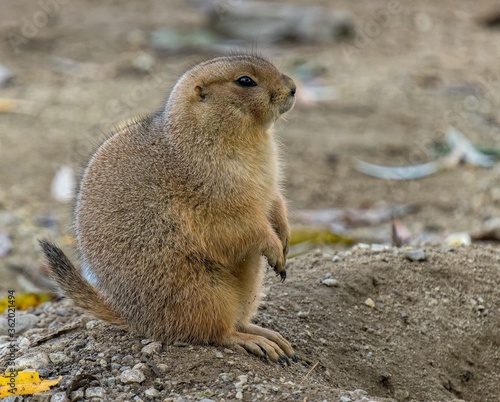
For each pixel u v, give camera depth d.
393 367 9.86
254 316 10.10
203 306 8.98
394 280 11.03
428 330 10.41
